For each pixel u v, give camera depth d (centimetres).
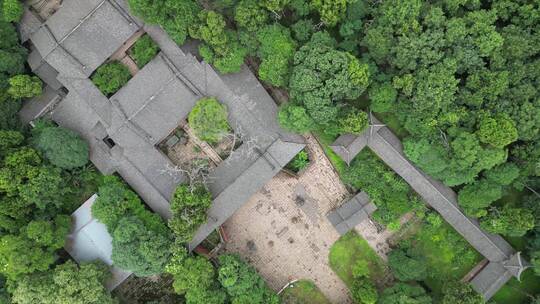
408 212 5078
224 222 5134
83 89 4822
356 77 4325
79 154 4731
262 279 4862
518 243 4950
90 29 4688
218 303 4703
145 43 4775
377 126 4775
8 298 4616
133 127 4728
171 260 4638
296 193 5131
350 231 5122
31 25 4844
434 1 4512
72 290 4425
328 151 5062
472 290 4572
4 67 4650
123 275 4909
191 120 4525
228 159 4850
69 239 4847
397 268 4866
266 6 4409
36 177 4559
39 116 4966
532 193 4859
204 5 4872
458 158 4553
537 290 4984
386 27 4372
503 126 4297
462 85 4619
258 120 4769
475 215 4769
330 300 5175
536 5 4419
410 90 4391
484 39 4278
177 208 4556
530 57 4472
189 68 4719
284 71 4572
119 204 4712
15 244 4416
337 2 4350
